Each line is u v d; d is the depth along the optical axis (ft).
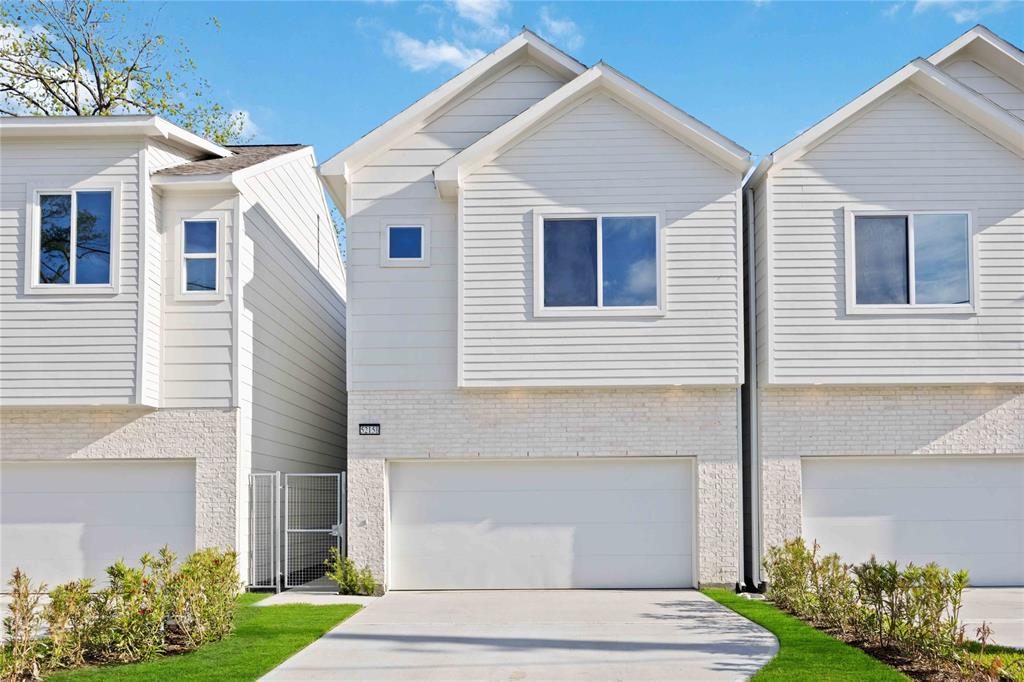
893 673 27.17
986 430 46.06
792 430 46.16
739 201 46.06
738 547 45.78
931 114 46.14
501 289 45.83
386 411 46.91
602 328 45.60
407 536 47.01
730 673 27.94
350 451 46.78
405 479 47.32
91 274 46.19
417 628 35.96
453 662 29.94
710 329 45.47
